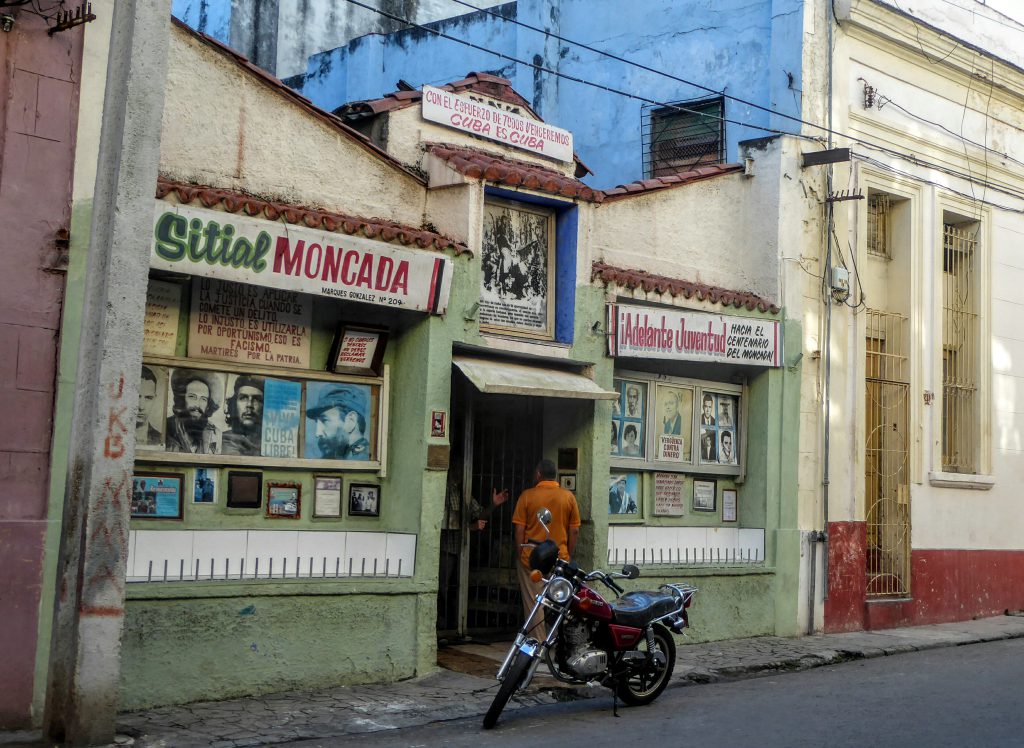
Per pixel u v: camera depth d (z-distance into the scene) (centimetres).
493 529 1177
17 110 785
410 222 1048
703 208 1312
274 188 953
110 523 735
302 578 939
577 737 787
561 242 1127
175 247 841
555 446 1167
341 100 1847
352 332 988
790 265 1337
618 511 1212
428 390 998
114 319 740
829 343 1378
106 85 770
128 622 822
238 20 1812
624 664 882
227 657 872
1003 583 1642
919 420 1521
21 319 781
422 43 1820
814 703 922
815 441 1362
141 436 882
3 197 777
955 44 1556
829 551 1366
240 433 938
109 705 730
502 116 1141
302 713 839
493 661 1055
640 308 1164
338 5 1950
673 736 788
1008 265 1680
